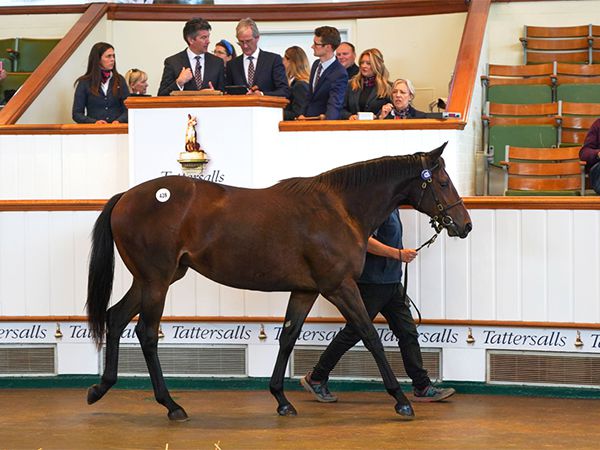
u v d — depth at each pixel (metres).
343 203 7.34
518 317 8.27
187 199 7.27
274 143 8.59
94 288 7.40
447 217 7.44
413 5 12.65
